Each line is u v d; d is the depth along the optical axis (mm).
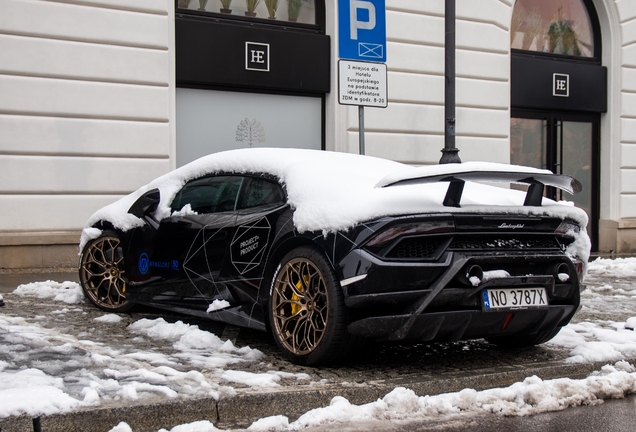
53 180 9094
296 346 4297
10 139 8875
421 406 3668
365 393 3770
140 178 9602
